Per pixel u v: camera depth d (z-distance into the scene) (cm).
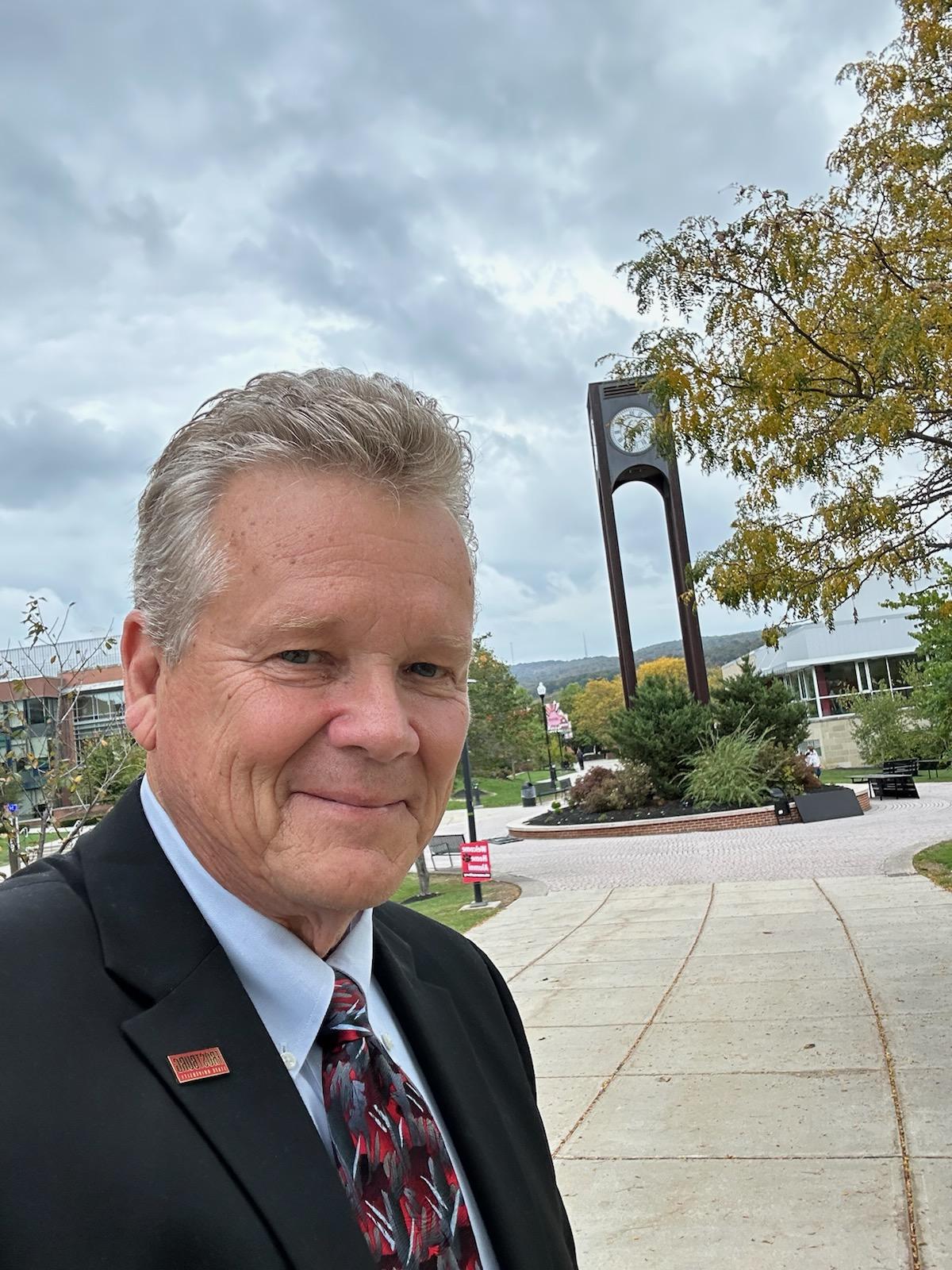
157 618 96
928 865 1188
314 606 88
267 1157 80
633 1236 357
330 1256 78
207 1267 73
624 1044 598
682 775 2280
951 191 797
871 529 795
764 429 759
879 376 728
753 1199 374
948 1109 435
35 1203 70
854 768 4375
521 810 3584
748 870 1374
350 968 104
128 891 91
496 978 146
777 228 773
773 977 723
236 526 91
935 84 818
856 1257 323
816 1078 496
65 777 583
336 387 96
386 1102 96
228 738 90
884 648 4597
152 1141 76
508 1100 127
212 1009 86
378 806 92
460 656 101
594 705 8431
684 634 2580
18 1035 77
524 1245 106
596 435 2659
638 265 807
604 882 1436
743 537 816
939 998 613
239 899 94
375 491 92
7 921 86
